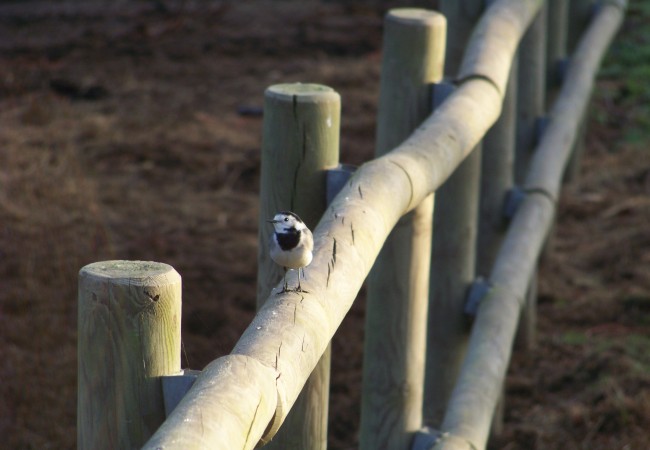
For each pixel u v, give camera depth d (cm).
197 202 3114
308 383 1105
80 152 3353
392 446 1359
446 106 1296
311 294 817
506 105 2023
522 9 1778
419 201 1121
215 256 2738
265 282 1174
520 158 2412
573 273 2700
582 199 3189
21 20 4894
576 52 2653
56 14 5022
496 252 2098
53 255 2519
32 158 3127
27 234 2611
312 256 878
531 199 2055
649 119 3878
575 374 2172
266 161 1138
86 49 4506
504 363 1584
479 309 1680
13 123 3506
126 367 732
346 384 2141
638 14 4931
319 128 1116
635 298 2495
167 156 3400
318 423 1131
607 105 3994
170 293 734
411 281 1312
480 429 1404
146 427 741
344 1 5459
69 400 1947
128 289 721
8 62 4194
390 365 1338
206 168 3359
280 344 730
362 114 3903
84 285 731
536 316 2475
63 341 2152
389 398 1348
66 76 4112
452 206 1662
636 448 1856
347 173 1116
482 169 2061
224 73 4312
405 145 1162
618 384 2081
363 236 924
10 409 1898
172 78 4225
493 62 1489
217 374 663
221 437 605
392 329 1323
